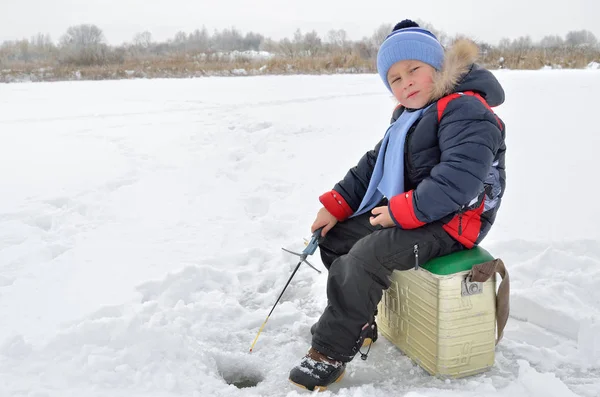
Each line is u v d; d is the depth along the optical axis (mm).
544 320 2840
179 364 2451
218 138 7074
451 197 2264
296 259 3672
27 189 5070
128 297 3061
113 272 3393
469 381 2342
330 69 21219
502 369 2486
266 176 5484
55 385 2229
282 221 4285
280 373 2516
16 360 2348
